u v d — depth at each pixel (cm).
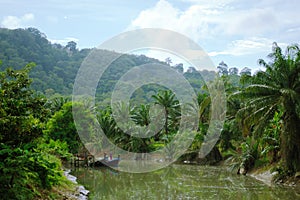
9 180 775
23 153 855
